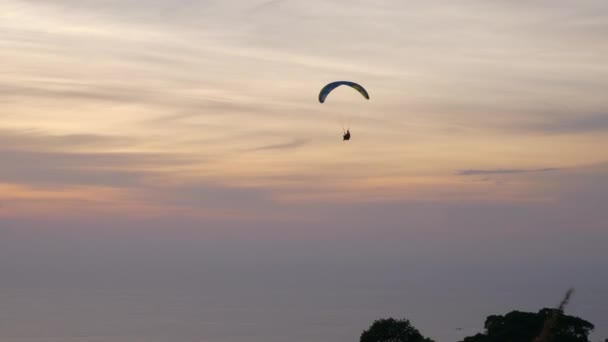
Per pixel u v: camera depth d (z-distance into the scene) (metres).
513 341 65.94
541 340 12.66
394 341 69.94
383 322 71.00
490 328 70.69
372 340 70.31
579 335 61.16
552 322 12.76
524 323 68.31
